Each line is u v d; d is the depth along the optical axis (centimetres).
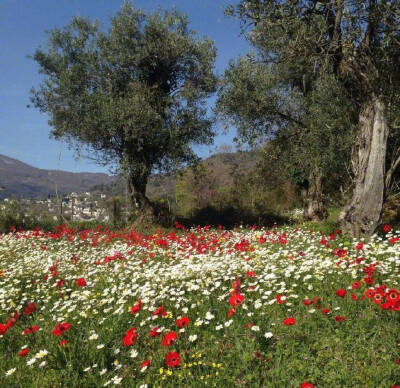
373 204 1057
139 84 2161
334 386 378
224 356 446
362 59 1054
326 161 1543
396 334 442
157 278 701
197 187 2953
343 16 1008
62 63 2192
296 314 521
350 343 442
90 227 2298
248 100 1839
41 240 1644
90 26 2248
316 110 1570
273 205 2819
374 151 1060
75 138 2211
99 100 2075
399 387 341
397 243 830
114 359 476
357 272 652
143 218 2223
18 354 511
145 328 536
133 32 2188
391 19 980
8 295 754
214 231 1933
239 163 2647
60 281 801
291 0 1034
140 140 2084
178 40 2227
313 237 1131
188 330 522
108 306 650
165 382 421
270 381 401
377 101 1063
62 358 475
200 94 2259
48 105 2233
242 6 1059
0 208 2223
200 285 667
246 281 659
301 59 1139
